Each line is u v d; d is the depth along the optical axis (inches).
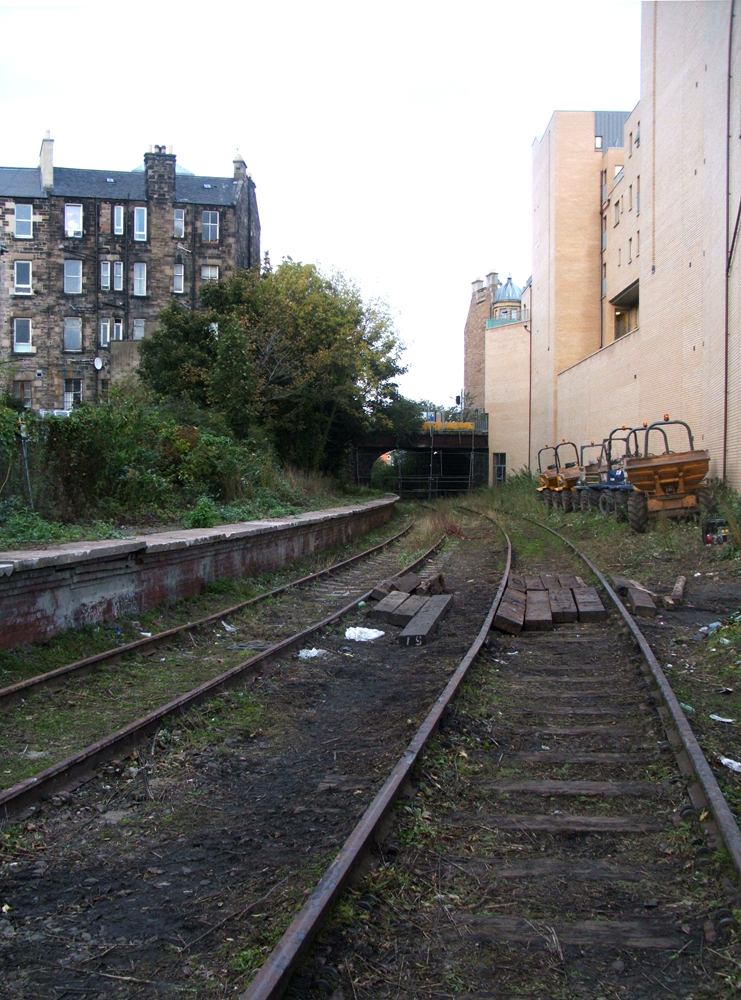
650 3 1111.0
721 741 223.9
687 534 684.7
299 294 1269.7
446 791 192.4
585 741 229.0
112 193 1904.5
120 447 608.7
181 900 147.7
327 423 1354.6
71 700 264.7
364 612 444.1
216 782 207.5
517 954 129.3
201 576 467.8
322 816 181.8
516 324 2054.6
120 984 122.6
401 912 140.5
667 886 149.2
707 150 854.5
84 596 349.1
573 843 168.6
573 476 1150.3
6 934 136.5
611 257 1577.3
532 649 352.5
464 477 2338.8
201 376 1048.8
